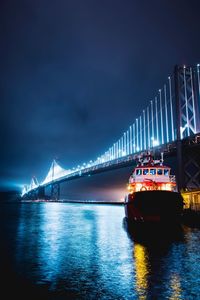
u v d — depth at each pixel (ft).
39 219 145.07
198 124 192.95
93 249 58.03
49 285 35.58
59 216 168.86
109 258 49.55
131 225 95.25
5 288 34.53
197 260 47.01
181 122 195.83
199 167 183.73
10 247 60.90
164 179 94.84
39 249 58.54
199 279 36.99
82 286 35.04
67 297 31.73
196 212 101.60
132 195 86.28
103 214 189.78
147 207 79.92
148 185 93.35
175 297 31.19
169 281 36.35
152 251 54.75
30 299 31.32
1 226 107.86
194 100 196.13
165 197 79.41
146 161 101.50
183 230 84.23
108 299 31.09
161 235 75.10
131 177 102.53
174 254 51.72
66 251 56.24
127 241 67.67
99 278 38.04
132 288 34.06
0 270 42.22
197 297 31.19
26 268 43.34
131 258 49.19
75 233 84.84
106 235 79.15
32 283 36.29
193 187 179.52
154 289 33.63
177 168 188.44
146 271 40.78
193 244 61.46
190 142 185.37
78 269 42.57
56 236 78.54
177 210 80.23
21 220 138.62
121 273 40.04
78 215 178.81
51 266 44.50
